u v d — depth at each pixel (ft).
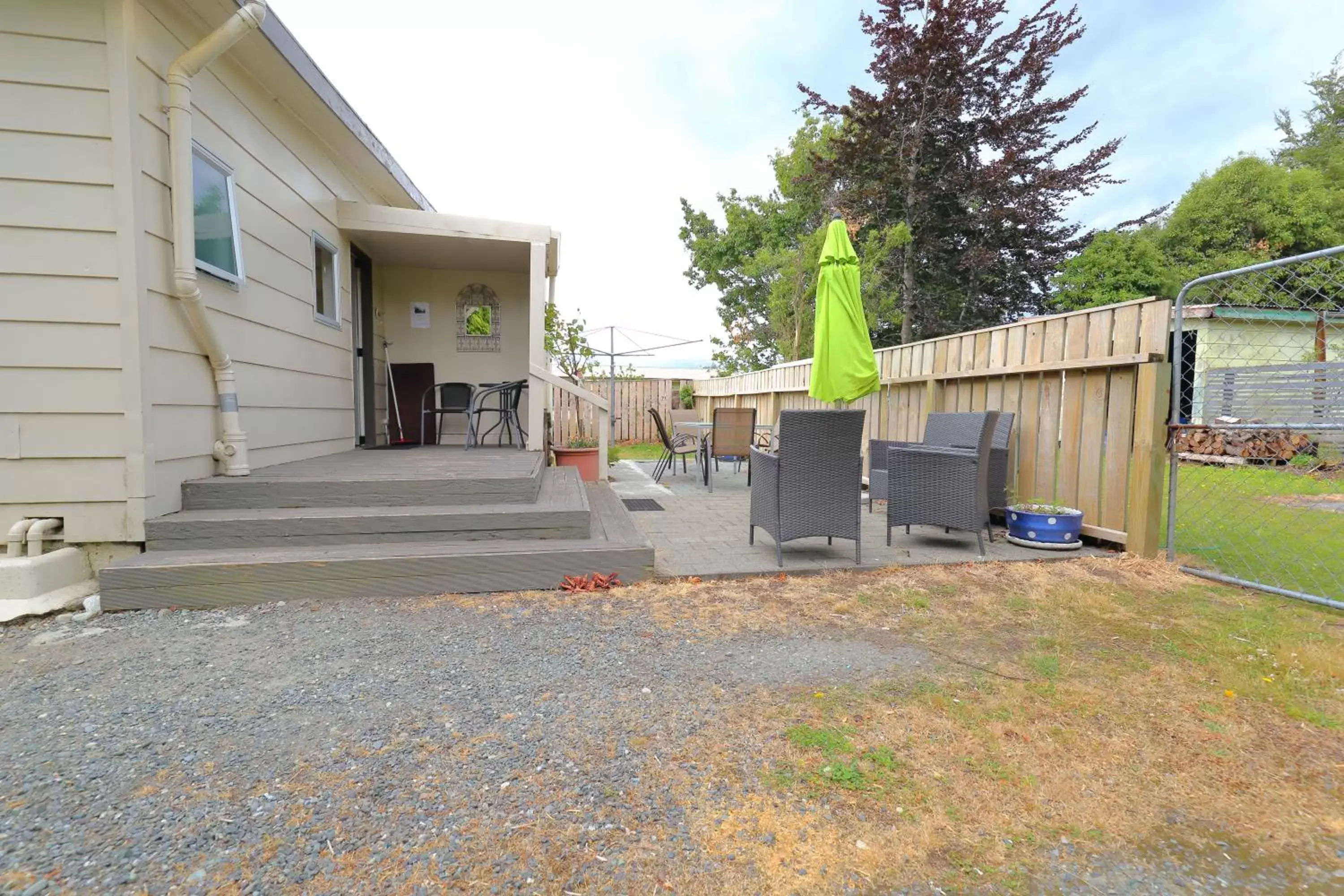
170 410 10.89
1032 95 50.08
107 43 9.62
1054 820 4.89
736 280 65.82
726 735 6.08
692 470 30.37
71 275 9.75
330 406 18.07
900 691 7.02
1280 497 19.57
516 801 5.04
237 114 12.98
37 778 5.26
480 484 12.50
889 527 14.16
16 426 9.80
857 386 16.83
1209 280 11.77
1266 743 5.97
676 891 4.13
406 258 22.34
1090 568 12.33
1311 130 69.56
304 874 4.21
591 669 7.61
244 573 9.86
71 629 8.86
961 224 50.83
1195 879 4.30
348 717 6.37
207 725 6.18
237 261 12.87
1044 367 15.07
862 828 4.77
